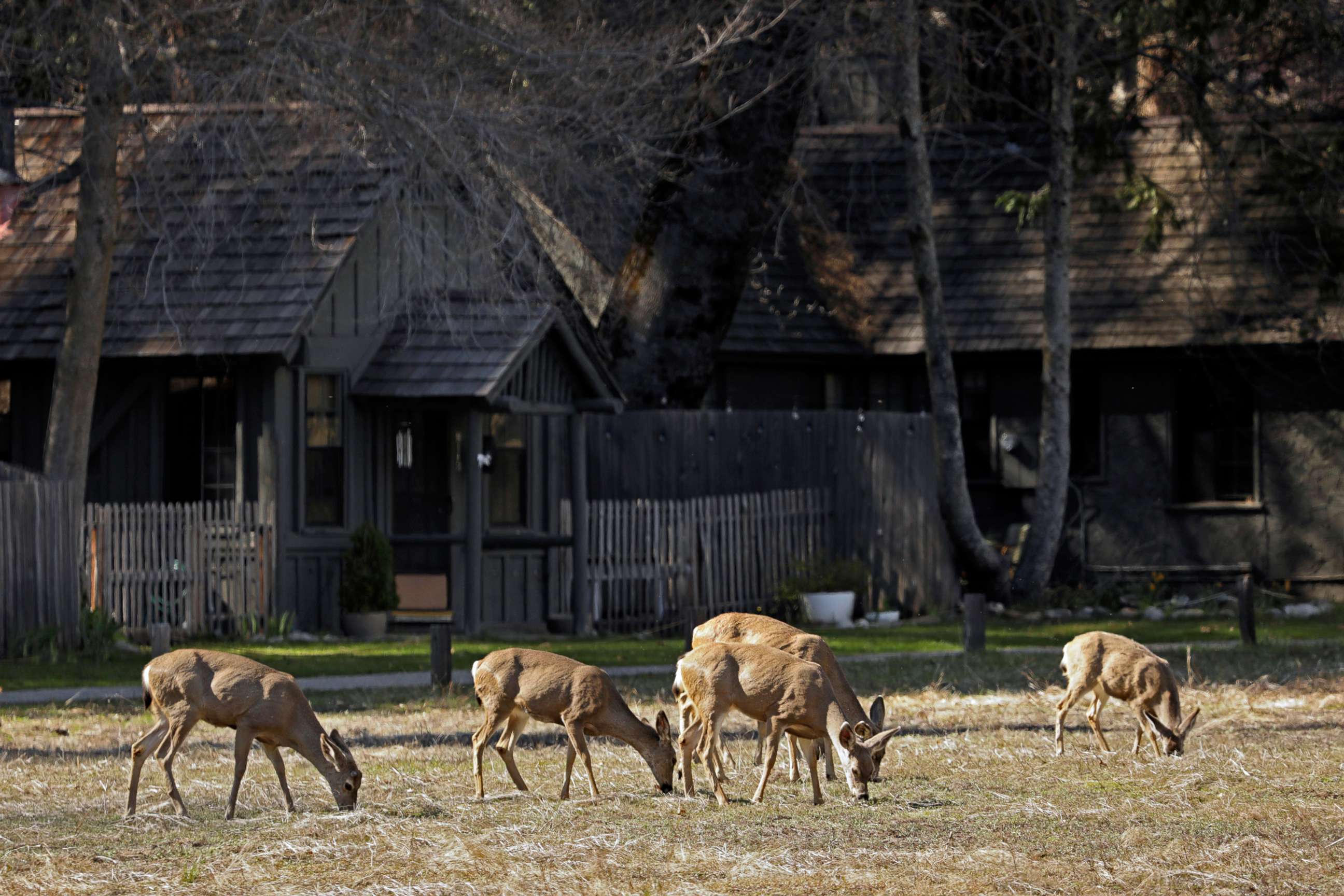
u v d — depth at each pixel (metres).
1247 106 110.38
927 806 38.66
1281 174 112.88
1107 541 116.88
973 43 113.19
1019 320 115.31
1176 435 116.75
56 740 54.31
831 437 104.06
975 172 126.44
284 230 90.88
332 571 91.00
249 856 33.12
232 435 90.06
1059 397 108.00
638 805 38.62
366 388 91.44
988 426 118.50
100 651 78.62
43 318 90.56
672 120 99.56
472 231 80.69
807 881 30.61
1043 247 119.12
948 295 118.12
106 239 81.88
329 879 31.09
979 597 81.75
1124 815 37.09
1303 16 103.75
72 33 81.50
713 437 103.06
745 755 48.78
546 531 98.25
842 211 125.38
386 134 77.50
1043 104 124.50
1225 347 113.31
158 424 91.00
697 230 102.38
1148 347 112.94
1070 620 102.69
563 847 33.59
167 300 87.56
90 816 38.66
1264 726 53.22
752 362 115.12
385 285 93.19
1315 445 113.94
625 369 104.12
